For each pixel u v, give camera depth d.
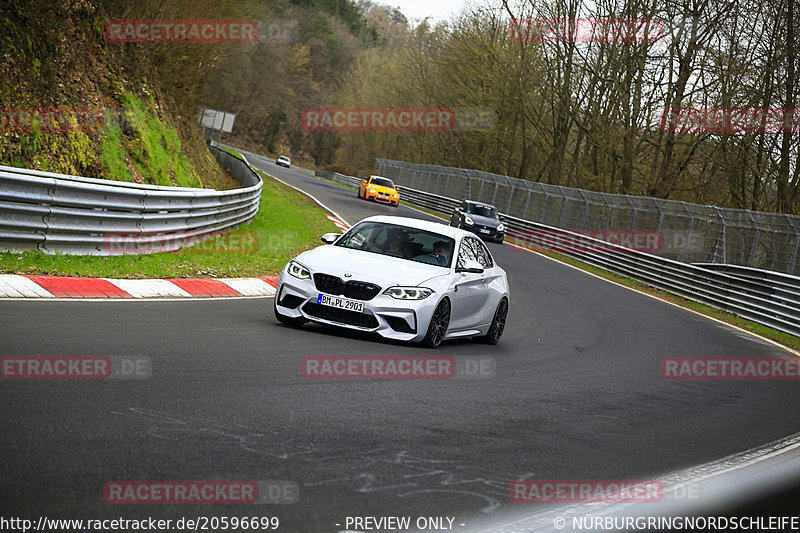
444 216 43.69
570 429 6.07
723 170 34.06
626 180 38.94
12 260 10.05
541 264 26.19
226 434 4.56
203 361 6.45
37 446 3.94
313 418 5.20
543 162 52.44
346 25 127.19
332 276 8.51
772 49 30.84
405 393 6.41
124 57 21.89
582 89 43.66
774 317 18.92
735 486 5.04
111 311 8.29
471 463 4.70
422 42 69.19
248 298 11.09
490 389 7.16
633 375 9.50
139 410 4.81
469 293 9.49
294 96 106.06
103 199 11.88
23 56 15.57
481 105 50.38
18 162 14.20
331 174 79.75
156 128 21.28
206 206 15.80
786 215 20.81
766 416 8.11
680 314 18.98
